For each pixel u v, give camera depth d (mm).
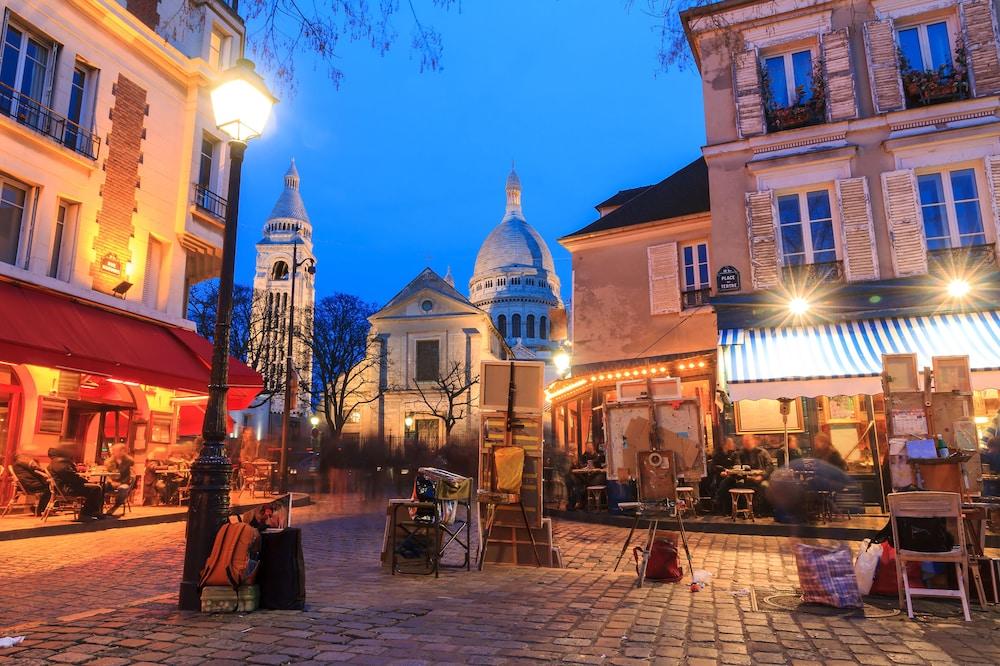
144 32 15641
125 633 4418
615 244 17984
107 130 14844
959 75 12812
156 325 15773
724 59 14227
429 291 49688
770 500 11875
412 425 47219
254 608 5109
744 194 14086
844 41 13656
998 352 10367
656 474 7098
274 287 69625
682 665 3816
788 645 4293
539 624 4734
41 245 13312
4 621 5223
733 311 13461
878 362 10711
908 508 5625
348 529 11961
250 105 6121
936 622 5027
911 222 12672
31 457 12398
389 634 4418
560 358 21281
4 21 12805
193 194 16922
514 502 7801
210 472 5434
